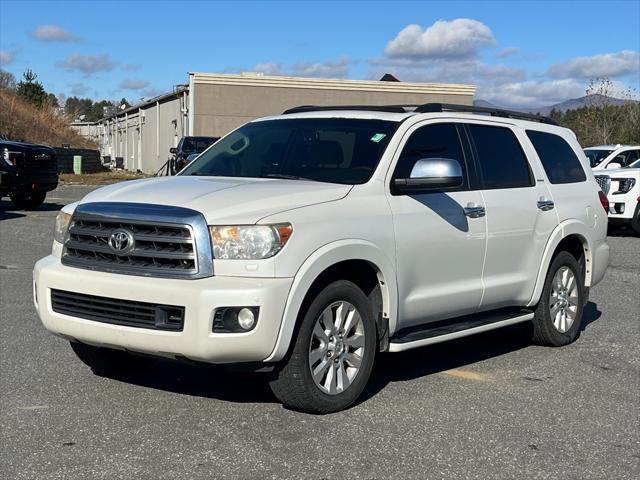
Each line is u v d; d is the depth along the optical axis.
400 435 4.82
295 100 39.78
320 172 5.65
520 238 6.61
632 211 16.72
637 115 35.16
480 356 6.90
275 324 4.66
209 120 39.19
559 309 7.24
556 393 5.82
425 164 5.50
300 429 4.87
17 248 12.62
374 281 5.44
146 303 4.70
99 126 78.81
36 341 6.93
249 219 4.70
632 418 5.29
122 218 4.87
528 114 7.36
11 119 47.75
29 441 4.61
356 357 5.26
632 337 7.76
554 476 4.29
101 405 5.27
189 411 5.17
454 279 6.00
